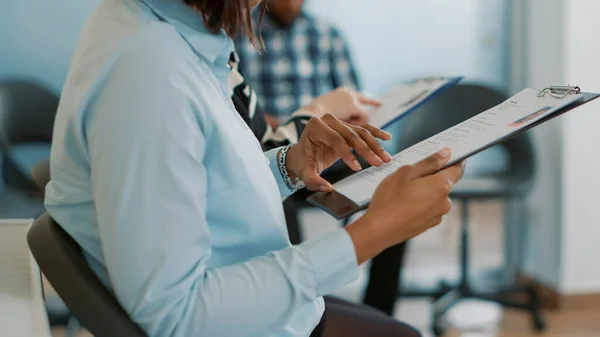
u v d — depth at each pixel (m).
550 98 0.94
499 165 3.64
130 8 0.84
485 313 2.98
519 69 3.30
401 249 2.12
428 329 2.83
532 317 2.83
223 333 0.79
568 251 2.98
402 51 3.60
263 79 2.97
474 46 3.62
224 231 0.86
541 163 3.08
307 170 1.06
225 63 0.92
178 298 0.76
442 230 3.99
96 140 0.75
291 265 0.82
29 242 0.84
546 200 3.06
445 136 0.98
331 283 0.83
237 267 0.82
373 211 0.85
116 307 0.78
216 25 0.86
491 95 2.92
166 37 0.79
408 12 3.56
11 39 3.22
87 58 0.80
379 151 1.02
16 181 2.65
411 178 0.85
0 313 0.82
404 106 1.33
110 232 0.75
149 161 0.74
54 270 0.80
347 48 3.08
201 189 0.77
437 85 1.35
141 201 0.74
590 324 2.87
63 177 0.84
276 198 0.91
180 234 0.75
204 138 0.80
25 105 2.93
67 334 2.47
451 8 3.58
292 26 2.98
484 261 3.55
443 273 3.37
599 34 2.87
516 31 3.29
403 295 3.03
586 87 2.90
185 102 0.77
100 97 0.76
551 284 3.05
